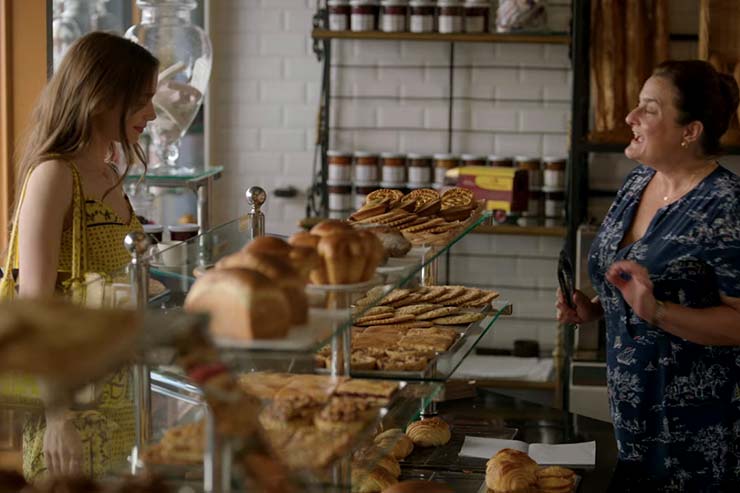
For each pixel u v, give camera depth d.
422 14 4.50
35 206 2.37
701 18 4.31
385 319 2.38
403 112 4.87
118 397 1.56
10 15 3.43
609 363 2.73
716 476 2.62
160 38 3.60
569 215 4.40
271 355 1.31
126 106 2.47
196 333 1.21
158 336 1.12
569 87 4.79
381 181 4.75
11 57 3.45
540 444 2.67
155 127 3.65
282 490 1.34
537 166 4.67
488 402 3.06
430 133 4.87
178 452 1.44
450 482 2.37
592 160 4.76
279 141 4.95
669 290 2.56
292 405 1.62
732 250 2.52
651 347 2.61
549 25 4.72
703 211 2.57
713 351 2.58
